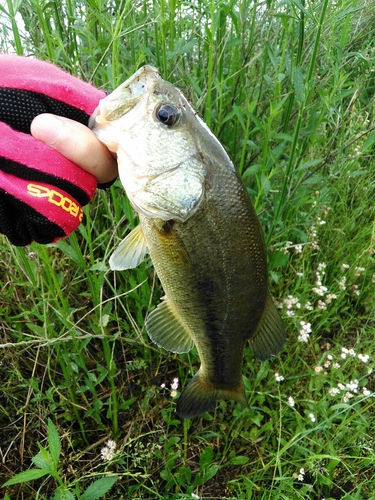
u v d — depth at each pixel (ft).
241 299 0.85
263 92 1.37
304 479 1.14
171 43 1.11
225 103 1.21
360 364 1.32
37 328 0.97
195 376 0.99
